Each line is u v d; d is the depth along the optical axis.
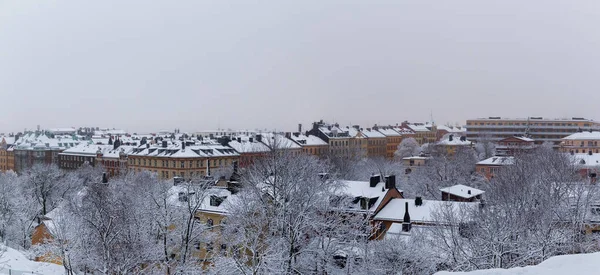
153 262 62.88
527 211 55.91
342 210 60.59
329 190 67.44
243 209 58.16
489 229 49.62
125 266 54.94
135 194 70.38
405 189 120.88
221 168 163.00
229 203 64.12
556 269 33.12
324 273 57.88
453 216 57.56
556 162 85.44
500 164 134.62
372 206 73.88
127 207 61.09
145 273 60.34
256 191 58.38
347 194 71.00
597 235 60.84
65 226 63.72
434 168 135.75
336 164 137.12
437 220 55.03
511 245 49.25
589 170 120.44
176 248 64.19
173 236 63.44
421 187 120.75
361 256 58.22
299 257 58.53
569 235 53.75
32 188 122.44
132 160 187.38
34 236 82.50
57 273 66.19
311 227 57.97
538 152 126.00
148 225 61.78
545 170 76.56
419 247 55.59
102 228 57.03
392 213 72.56
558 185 67.56
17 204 102.44
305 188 58.78
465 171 142.12
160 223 61.59
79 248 61.38
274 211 58.06
